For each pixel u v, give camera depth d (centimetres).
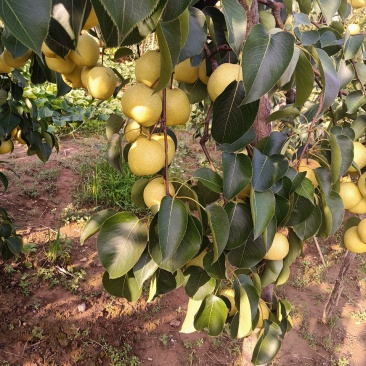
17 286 431
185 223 110
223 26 137
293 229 153
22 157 734
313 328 430
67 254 474
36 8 62
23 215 555
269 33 111
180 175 716
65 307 415
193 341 405
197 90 160
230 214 135
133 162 122
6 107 252
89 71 137
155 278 139
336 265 531
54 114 889
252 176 127
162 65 95
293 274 510
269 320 175
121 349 390
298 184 135
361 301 477
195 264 146
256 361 173
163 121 116
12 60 152
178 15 81
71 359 373
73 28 87
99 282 453
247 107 119
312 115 201
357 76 190
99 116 957
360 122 184
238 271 167
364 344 418
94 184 593
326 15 171
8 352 368
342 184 169
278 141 144
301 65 125
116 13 61
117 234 120
